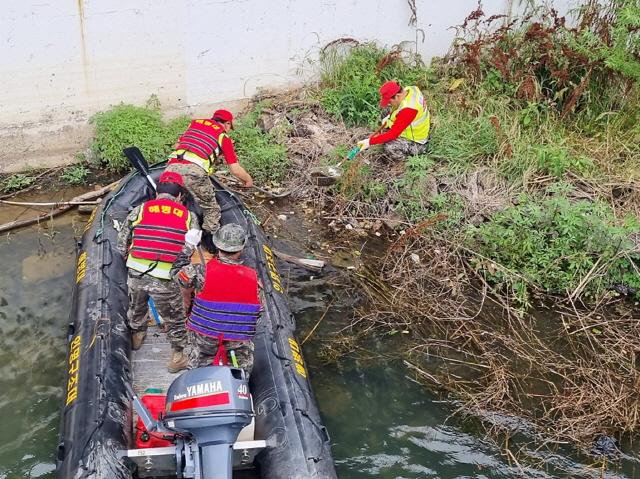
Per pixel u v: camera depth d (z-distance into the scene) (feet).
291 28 26.76
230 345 14.47
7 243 21.86
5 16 22.50
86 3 23.34
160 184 16.38
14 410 16.58
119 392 14.69
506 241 21.91
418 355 18.95
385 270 21.86
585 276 21.43
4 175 24.68
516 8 29.19
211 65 26.21
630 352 19.38
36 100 24.20
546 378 18.45
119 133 24.57
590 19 28.09
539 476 15.80
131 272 15.66
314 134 26.35
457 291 21.11
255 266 18.66
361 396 17.65
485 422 17.10
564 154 24.36
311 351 18.84
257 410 14.67
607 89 27.35
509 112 26.63
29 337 18.65
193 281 14.10
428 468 15.88
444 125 25.91
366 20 27.68
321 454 13.69
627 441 16.75
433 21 28.43
